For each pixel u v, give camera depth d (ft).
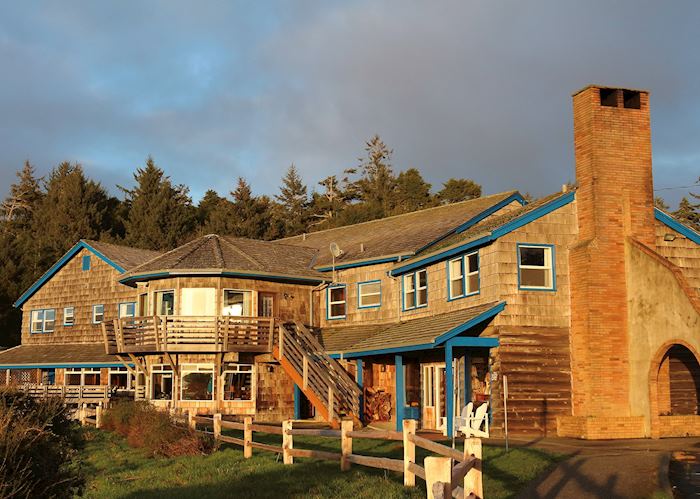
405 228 119.75
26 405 34.24
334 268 114.21
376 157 282.36
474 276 87.40
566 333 81.56
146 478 53.52
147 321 107.24
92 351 132.46
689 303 74.43
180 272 104.83
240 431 85.87
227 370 105.19
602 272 79.30
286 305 112.47
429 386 93.56
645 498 39.93
